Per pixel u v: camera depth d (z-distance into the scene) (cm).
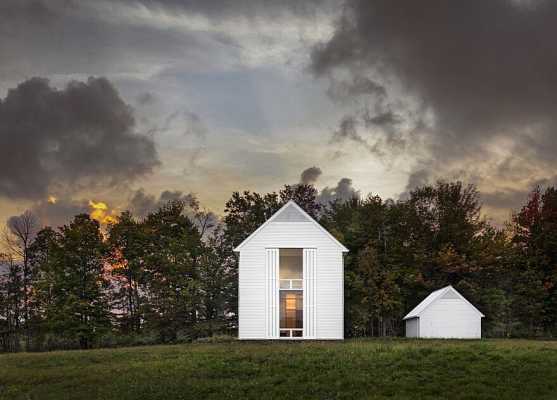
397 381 2811
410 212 7731
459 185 7781
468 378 2841
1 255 7731
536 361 3155
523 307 7081
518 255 7250
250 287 4953
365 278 7331
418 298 7406
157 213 7719
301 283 5003
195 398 2636
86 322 6750
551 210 7269
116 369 3281
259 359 3356
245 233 7925
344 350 3622
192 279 7375
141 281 7469
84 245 6994
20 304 7700
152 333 7175
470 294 7219
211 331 7350
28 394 2817
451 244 7400
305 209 8756
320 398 2583
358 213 8006
